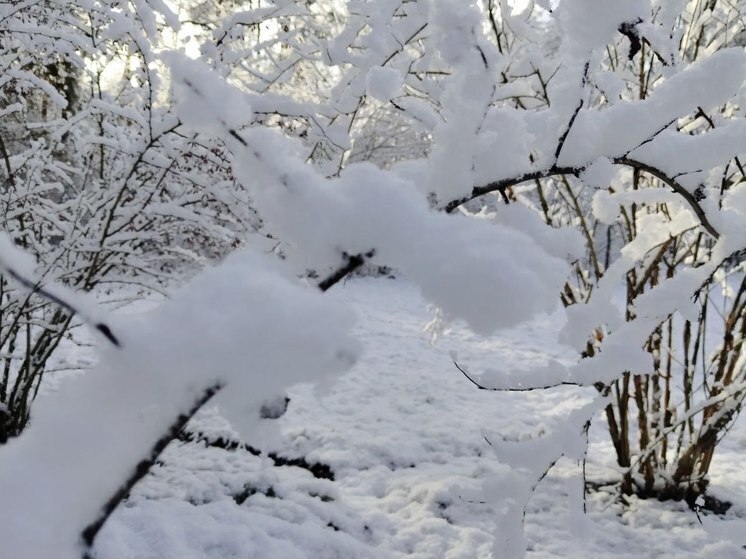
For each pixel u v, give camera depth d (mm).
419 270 763
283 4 3033
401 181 859
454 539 2902
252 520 2723
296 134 2740
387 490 3508
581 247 1100
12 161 2938
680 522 3082
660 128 1186
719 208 1528
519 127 1124
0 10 2670
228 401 682
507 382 1342
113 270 3168
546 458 1385
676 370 6051
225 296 658
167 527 2473
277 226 854
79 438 669
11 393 3096
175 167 2617
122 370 658
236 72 3412
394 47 2535
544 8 1917
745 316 2979
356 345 650
